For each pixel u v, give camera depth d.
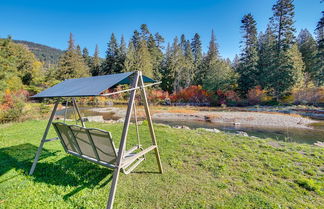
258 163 2.88
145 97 2.24
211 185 2.20
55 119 8.12
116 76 2.12
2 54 10.35
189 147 3.68
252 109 16.39
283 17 18.23
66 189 2.04
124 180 2.31
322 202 1.86
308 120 10.52
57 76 24.89
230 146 3.75
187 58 30.09
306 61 22.69
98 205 1.76
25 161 2.83
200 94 23.47
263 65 20.52
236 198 1.91
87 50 41.59
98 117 9.10
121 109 18.22
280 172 2.54
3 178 2.27
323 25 16.33
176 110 17.05
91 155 2.25
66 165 2.69
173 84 27.48
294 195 1.98
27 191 1.98
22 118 7.52
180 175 2.46
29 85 23.08
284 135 7.45
